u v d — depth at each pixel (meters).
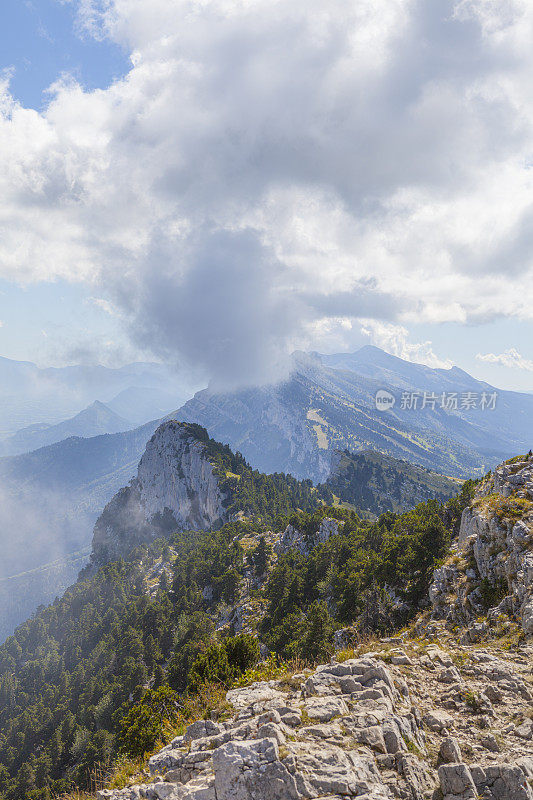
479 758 13.63
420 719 15.40
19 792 109.25
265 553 155.38
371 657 19.78
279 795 11.40
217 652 30.78
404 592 67.00
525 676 18.95
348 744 13.17
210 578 167.50
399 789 11.86
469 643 35.22
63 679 154.25
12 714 152.88
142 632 153.38
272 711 14.62
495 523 46.34
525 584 35.53
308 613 88.38
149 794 13.37
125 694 122.62
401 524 105.19
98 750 96.94
